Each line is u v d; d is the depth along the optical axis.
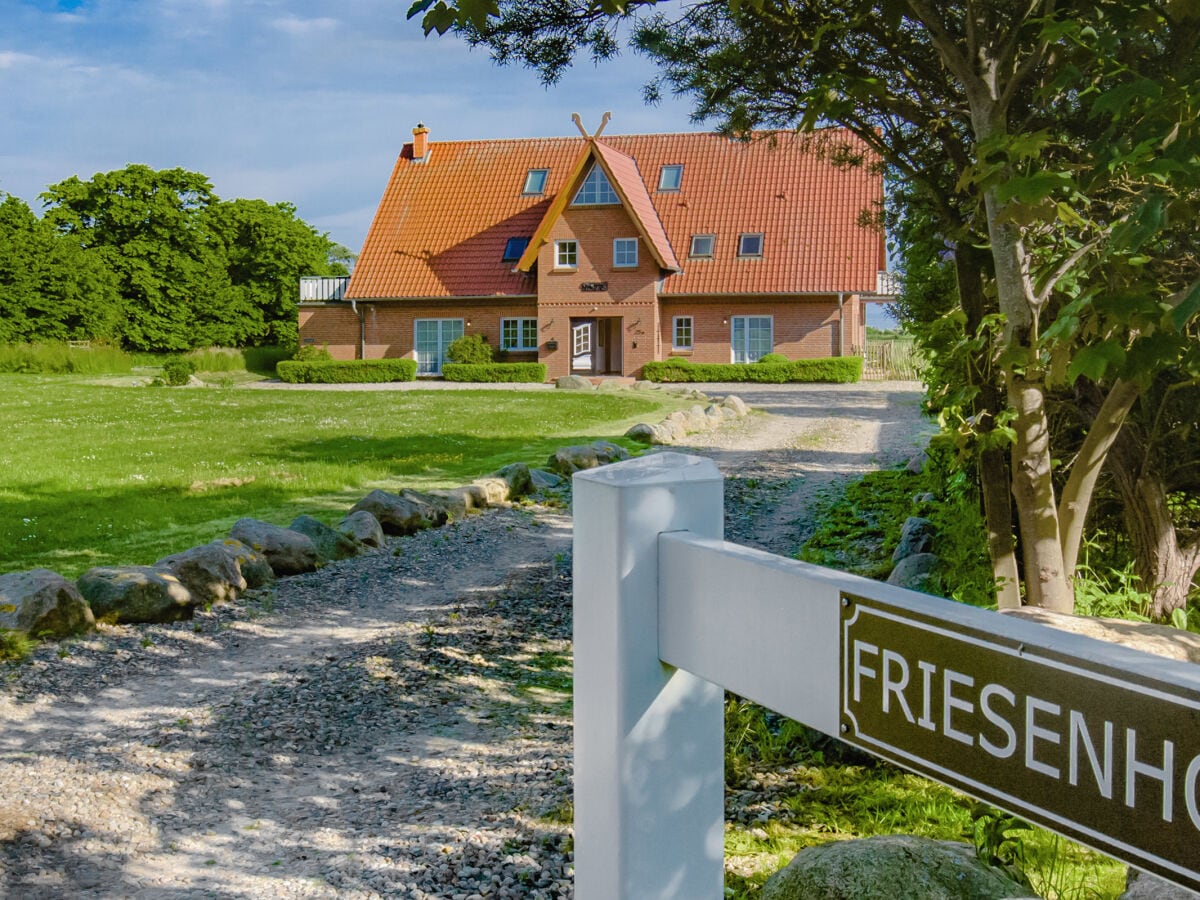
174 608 8.01
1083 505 4.59
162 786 5.07
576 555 1.61
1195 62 3.87
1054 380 3.54
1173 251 4.63
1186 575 5.55
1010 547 5.45
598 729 1.57
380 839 4.41
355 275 40.03
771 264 36.69
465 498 12.34
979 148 3.45
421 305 39.59
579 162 36.12
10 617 7.24
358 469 15.04
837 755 4.75
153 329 55.19
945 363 5.15
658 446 18.16
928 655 1.12
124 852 4.38
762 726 5.07
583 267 36.88
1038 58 4.03
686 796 1.57
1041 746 1.00
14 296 48.00
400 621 8.09
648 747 1.53
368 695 6.40
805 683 1.28
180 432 20.14
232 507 12.21
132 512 11.71
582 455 15.46
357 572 9.66
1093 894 3.10
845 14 5.02
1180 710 0.88
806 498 12.79
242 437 19.30
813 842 3.92
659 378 36.03
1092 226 4.22
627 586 1.50
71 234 55.56
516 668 6.91
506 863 4.09
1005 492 5.47
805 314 36.56
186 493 13.09
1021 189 3.11
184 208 57.94
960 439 4.77
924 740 1.13
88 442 18.28
